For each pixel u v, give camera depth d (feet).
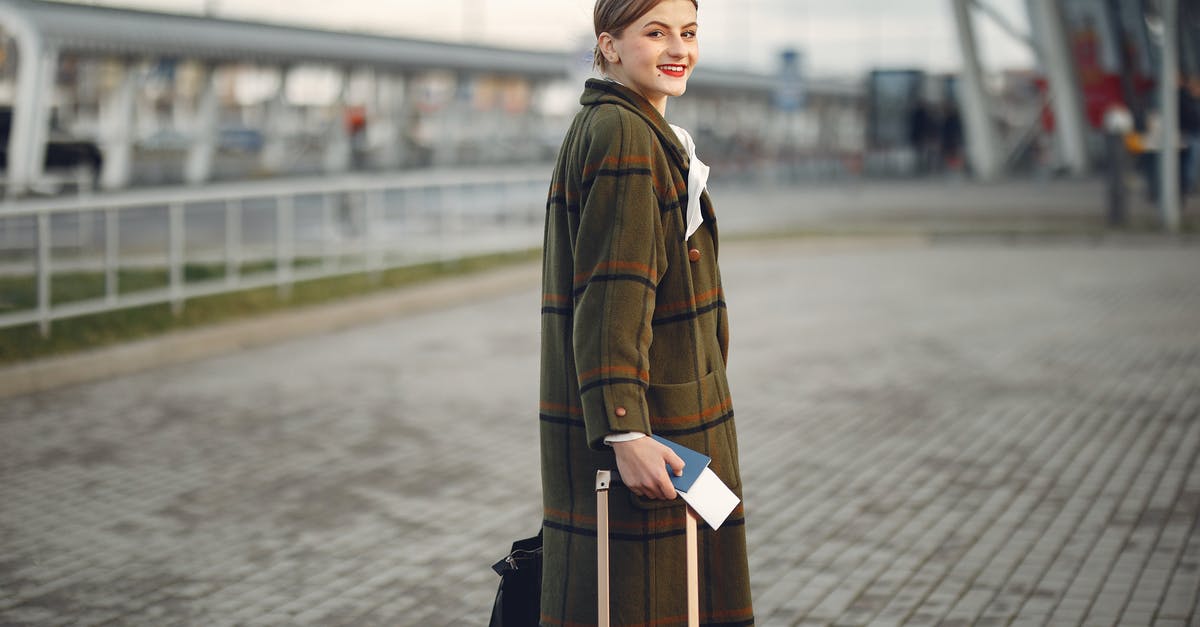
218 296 39.19
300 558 17.66
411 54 119.75
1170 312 40.34
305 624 15.17
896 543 17.93
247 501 20.44
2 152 85.30
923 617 15.01
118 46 86.79
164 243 58.13
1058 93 128.06
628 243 8.54
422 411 27.20
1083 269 53.21
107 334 33.01
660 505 8.89
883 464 22.43
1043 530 18.39
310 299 40.91
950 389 29.04
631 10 8.84
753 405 27.66
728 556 9.16
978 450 23.30
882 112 151.74
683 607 8.98
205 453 23.52
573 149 8.95
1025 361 32.37
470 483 21.57
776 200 104.53
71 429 25.29
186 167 111.24
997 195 103.50
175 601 15.97
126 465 22.63
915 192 112.78
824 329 38.34
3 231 57.72
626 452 8.43
